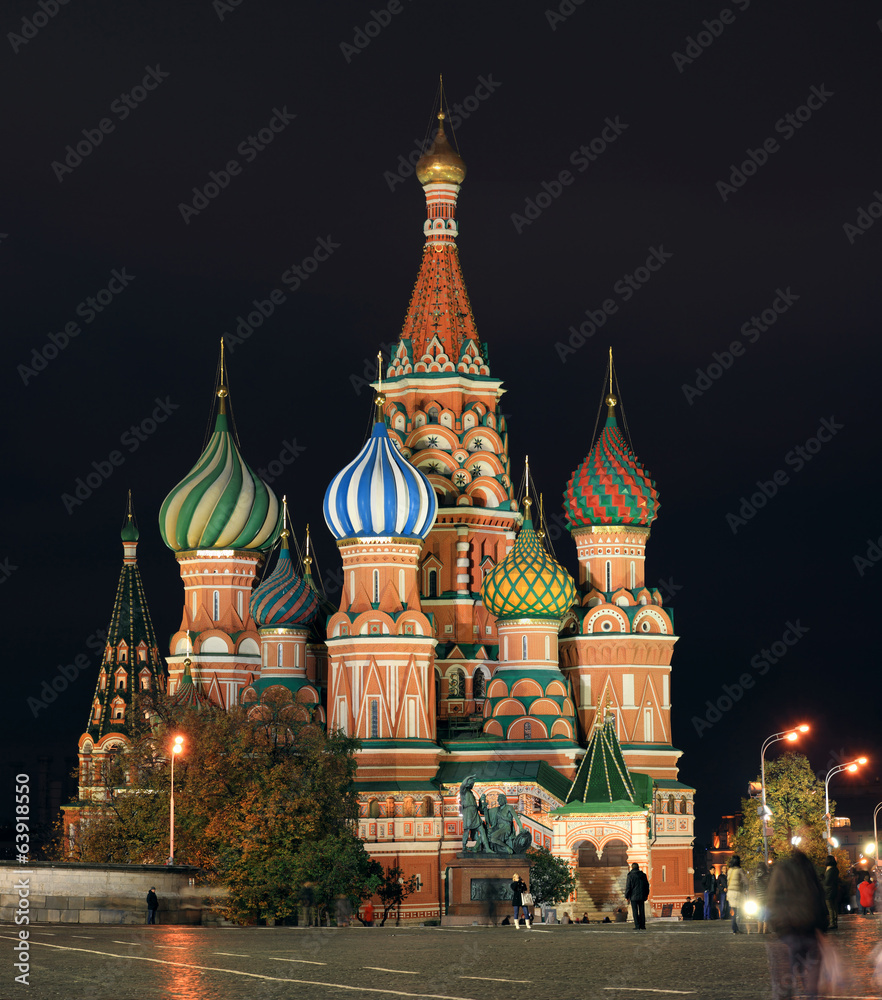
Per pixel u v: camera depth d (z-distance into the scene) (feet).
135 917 219.20
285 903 320.91
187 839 331.16
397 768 435.12
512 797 437.17
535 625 457.68
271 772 341.62
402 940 186.09
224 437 498.28
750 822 484.33
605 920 414.82
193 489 489.67
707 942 168.25
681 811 467.93
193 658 481.87
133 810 344.69
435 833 437.99
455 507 483.92
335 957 151.12
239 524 488.44
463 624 481.05
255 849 319.47
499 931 223.30
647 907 441.68
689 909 403.75
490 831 347.56
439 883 437.58
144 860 330.34
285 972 133.18
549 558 460.55
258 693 472.85
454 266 504.02
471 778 352.08
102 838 350.23
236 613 490.08
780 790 479.41
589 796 424.05
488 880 339.77
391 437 457.68
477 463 491.72
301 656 477.36
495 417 499.51
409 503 445.78
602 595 475.31
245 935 194.80
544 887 392.68
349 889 337.52
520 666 457.68
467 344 497.05
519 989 117.50
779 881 104.83
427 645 445.37
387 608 442.91
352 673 442.50
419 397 492.54
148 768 361.10
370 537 444.96
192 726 355.36
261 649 479.00
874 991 110.42
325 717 476.54
